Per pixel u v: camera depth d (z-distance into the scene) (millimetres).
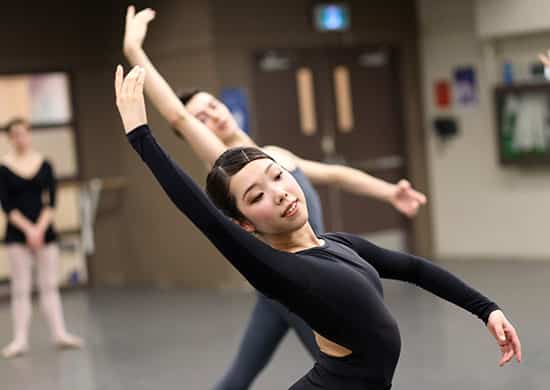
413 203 4391
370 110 11750
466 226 12016
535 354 6754
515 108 11203
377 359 2701
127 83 2715
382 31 11719
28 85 11305
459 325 7922
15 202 8180
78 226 11719
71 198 11680
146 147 2643
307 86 11141
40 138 11414
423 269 2951
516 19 10914
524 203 11461
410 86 12031
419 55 12125
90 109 11656
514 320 7934
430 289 2967
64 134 11570
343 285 2658
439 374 6441
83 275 11789
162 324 9016
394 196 4414
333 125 11375
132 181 11641
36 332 9109
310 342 4414
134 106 2686
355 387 2711
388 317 2729
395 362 2756
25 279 8250
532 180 11375
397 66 11977
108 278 11883
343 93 11477
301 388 2785
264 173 2691
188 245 11039
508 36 11266
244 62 10578
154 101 3881
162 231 11336
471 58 11688
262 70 10750
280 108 10891
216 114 4445
